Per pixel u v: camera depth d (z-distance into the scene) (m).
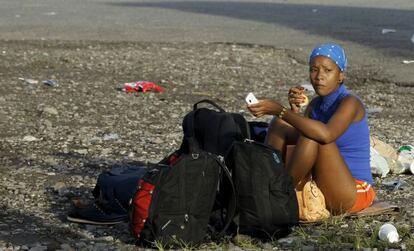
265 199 13.70
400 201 16.73
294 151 14.53
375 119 26.33
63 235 14.70
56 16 63.06
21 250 13.88
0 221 15.55
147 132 24.02
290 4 72.56
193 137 14.57
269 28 52.66
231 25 54.97
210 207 13.74
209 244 13.80
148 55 40.06
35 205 16.67
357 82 33.38
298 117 14.11
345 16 60.06
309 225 14.70
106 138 23.11
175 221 13.57
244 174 13.73
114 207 15.20
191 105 28.55
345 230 14.46
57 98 29.25
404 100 29.75
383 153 19.11
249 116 26.73
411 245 13.66
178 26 54.66
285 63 38.56
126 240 14.28
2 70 34.97
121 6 73.56
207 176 13.66
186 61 38.38
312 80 14.78
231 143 14.45
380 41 45.31
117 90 31.06
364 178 15.16
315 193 14.70
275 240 13.98
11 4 76.56
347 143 14.97
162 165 13.96
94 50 41.66
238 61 38.75
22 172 19.33
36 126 24.73
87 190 17.72
